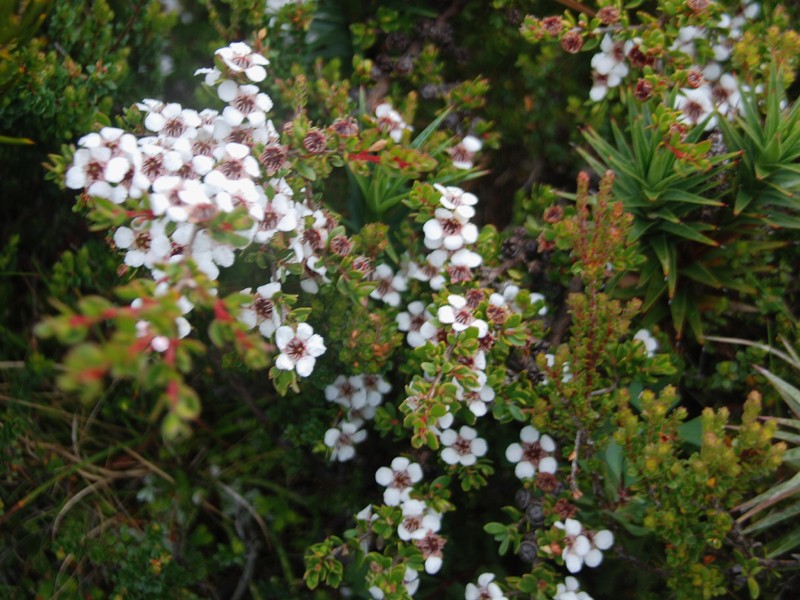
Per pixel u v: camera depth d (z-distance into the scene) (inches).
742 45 11.8
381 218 11.5
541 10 13.4
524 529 10.8
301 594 12.0
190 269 6.8
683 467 9.8
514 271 11.6
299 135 9.2
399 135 11.4
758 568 9.6
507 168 13.8
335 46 13.6
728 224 11.9
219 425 13.2
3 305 13.2
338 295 10.6
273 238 9.2
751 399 8.8
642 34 11.8
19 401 12.3
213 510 12.7
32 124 11.8
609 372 10.3
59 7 11.5
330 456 11.3
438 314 9.7
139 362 5.7
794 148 11.1
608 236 9.7
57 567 11.9
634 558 10.5
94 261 12.7
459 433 10.5
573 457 9.8
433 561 10.0
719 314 12.0
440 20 13.3
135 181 8.3
